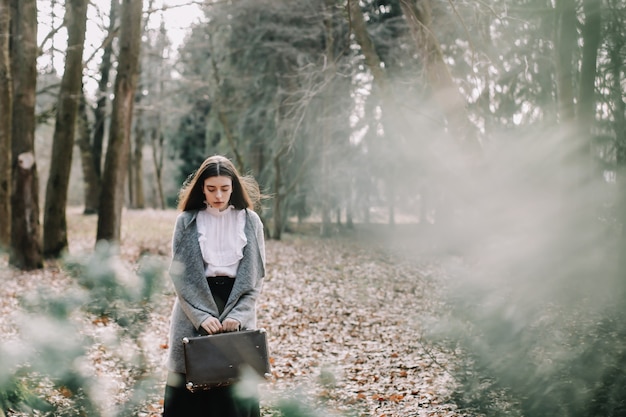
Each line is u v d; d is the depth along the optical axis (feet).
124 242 59.00
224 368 9.99
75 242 58.54
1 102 41.57
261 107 73.77
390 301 32.55
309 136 73.97
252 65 75.66
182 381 11.16
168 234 69.46
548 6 21.34
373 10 59.98
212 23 71.97
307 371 20.63
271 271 47.44
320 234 77.87
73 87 45.37
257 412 10.01
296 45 70.38
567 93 21.36
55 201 45.65
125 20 45.19
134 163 127.03
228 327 10.85
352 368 20.67
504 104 28.71
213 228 11.43
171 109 85.51
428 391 17.16
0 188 41.50
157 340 21.03
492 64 29.86
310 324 28.89
